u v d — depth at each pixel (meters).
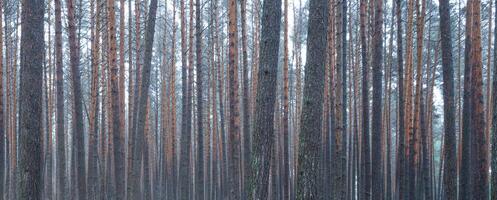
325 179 16.98
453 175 11.51
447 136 11.58
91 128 14.86
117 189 12.03
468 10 13.50
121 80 14.67
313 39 8.18
